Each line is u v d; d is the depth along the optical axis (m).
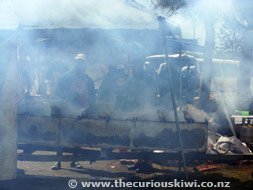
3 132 4.25
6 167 4.28
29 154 4.93
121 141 4.61
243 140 6.51
